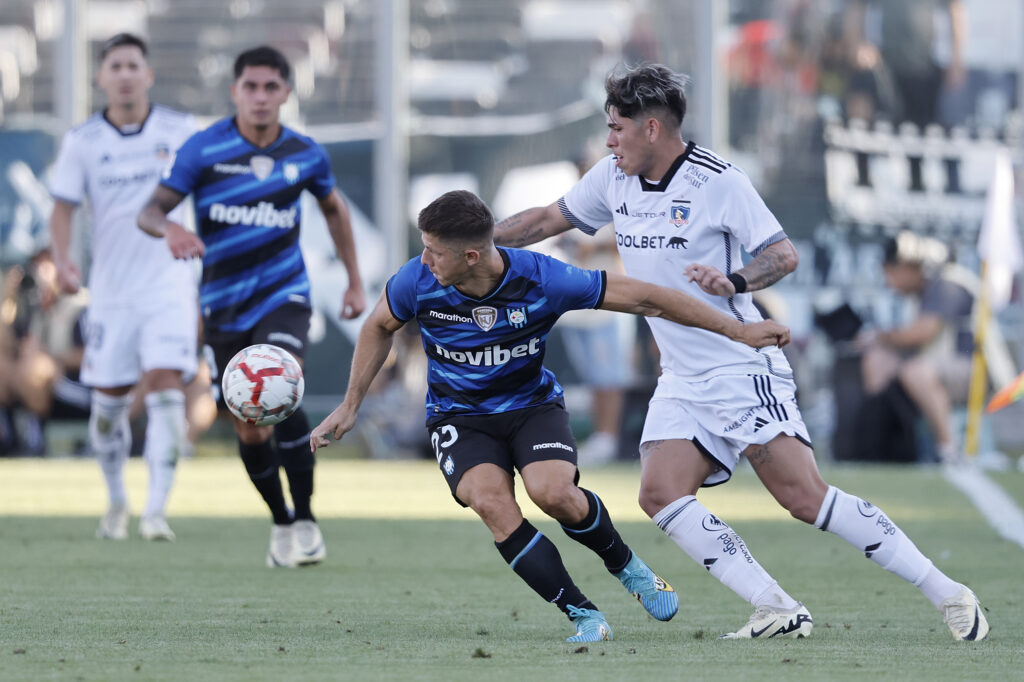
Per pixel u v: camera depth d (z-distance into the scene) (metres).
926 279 52.25
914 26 56.66
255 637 16.59
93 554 26.23
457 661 14.73
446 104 60.53
